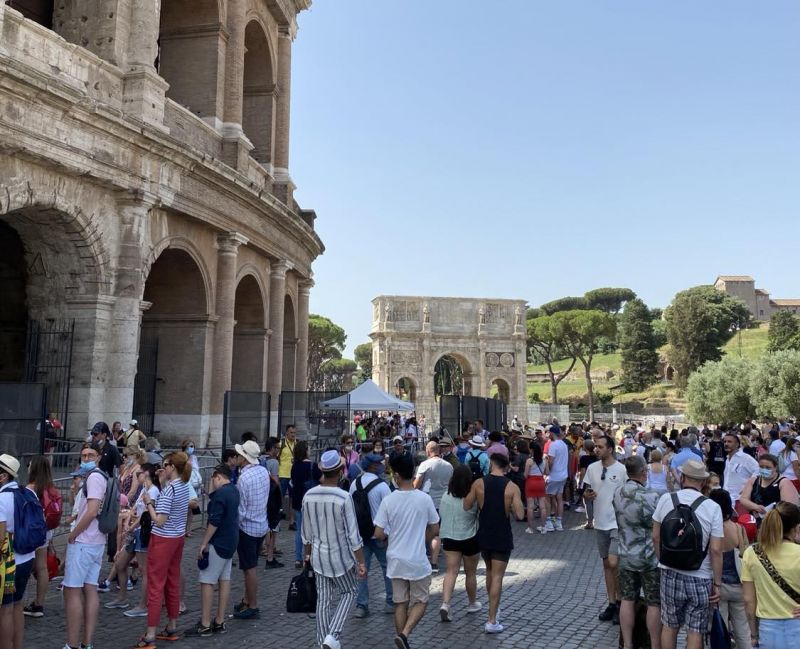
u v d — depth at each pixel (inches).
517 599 493.7
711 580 312.2
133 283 819.4
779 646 263.7
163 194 861.2
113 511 366.9
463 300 3582.7
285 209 1188.5
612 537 428.1
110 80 820.0
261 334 1227.9
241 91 1101.7
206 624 397.4
